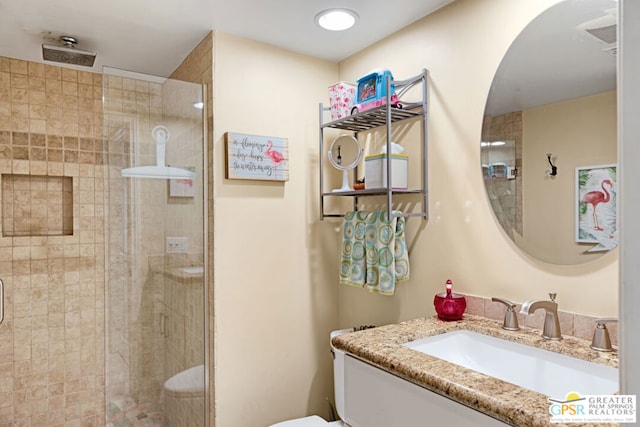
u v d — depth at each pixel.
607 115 1.23
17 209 2.41
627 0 0.64
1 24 1.90
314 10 1.79
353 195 2.12
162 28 1.96
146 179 1.89
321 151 2.19
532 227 1.43
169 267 1.95
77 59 2.16
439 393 1.05
